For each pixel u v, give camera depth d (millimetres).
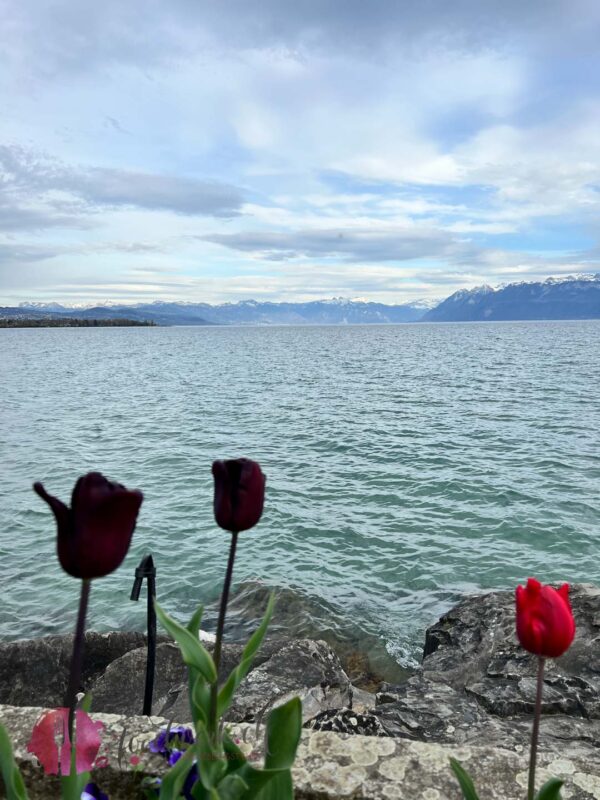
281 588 10867
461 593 10820
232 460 1622
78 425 28203
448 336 169250
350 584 11172
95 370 62281
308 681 5484
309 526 14023
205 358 81938
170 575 11523
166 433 25984
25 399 38344
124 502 1198
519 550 12602
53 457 21297
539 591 1472
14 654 6965
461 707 4684
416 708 4668
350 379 49281
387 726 4418
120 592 10750
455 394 38125
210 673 1524
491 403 33812
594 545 12773
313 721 4258
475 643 6953
